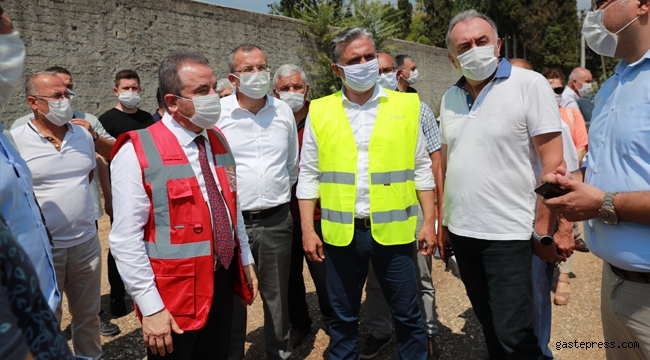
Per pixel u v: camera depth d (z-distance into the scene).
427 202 2.79
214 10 10.81
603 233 1.96
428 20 37.75
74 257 3.02
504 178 2.41
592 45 2.04
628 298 1.93
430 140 2.93
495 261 2.46
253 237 3.03
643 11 1.81
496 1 34.75
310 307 4.28
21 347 0.92
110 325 3.82
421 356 2.72
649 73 1.81
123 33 8.73
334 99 2.81
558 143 2.30
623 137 1.85
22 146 2.90
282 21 13.04
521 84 2.37
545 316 2.91
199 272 2.08
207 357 2.37
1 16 1.44
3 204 1.33
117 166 2.07
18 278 0.94
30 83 2.90
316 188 2.89
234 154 3.05
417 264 3.27
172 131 2.18
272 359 3.12
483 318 2.74
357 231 2.69
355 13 15.69
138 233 2.04
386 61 3.76
